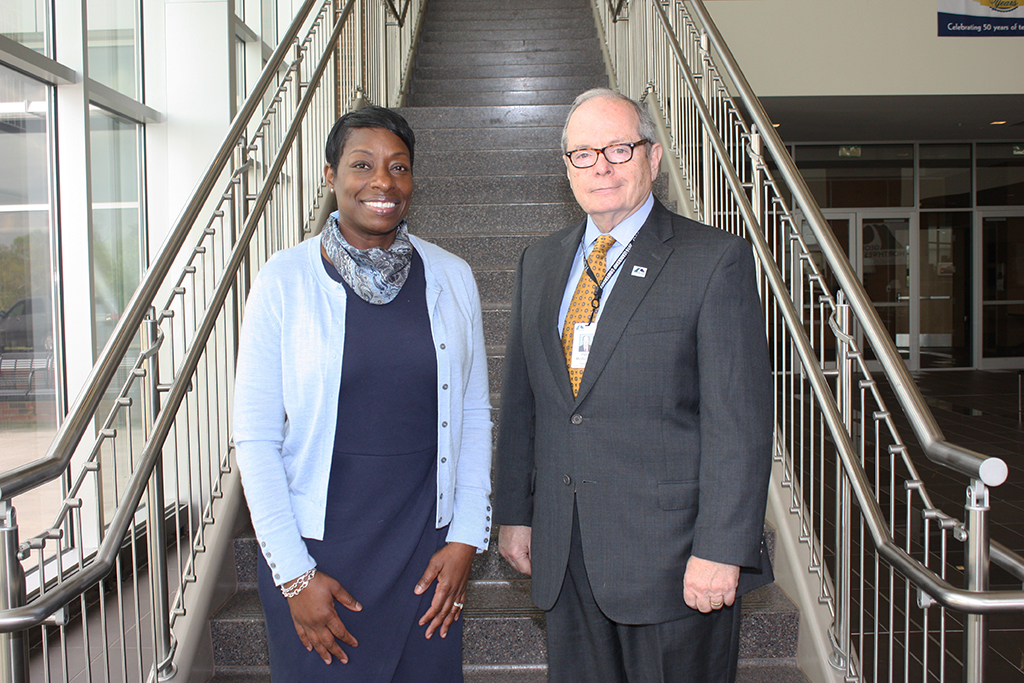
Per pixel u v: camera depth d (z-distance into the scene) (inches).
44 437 114.9
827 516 144.9
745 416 49.1
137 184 147.4
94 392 61.9
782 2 261.0
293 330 49.6
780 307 86.5
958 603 45.4
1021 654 94.5
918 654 92.6
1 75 104.0
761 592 87.3
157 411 75.2
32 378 112.0
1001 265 374.9
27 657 50.0
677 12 148.4
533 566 57.6
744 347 50.1
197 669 79.0
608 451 52.7
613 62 221.3
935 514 57.4
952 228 371.9
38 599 49.1
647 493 51.9
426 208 150.6
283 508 48.4
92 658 91.7
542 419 57.7
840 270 72.1
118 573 65.5
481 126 190.2
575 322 55.8
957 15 261.7
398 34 216.5
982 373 368.8
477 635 84.4
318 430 49.4
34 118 111.7
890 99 271.1
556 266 59.4
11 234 106.8
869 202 366.0
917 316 372.8
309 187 132.9
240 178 99.9
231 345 97.2
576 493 54.3
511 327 63.2
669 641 52.1
